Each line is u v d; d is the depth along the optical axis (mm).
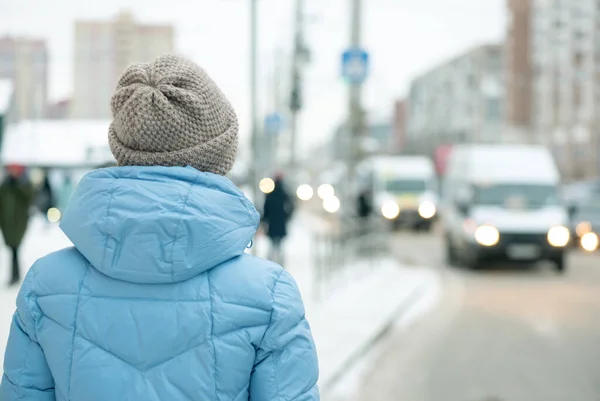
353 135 19703
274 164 34594
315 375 1861
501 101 76688
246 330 1771
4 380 1879
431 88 87562
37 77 29188
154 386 1730
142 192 1714
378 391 7129
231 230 1757
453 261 19156
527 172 18250
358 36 19641
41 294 1850
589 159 61438
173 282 1766
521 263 19234
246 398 1794
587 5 72938
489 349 9164
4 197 11930
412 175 31984
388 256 19234
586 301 13039
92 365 1750
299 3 26156
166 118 1777
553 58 74062
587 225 21812
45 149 31875
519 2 76688
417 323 10844
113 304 1774
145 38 26281
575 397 7023
